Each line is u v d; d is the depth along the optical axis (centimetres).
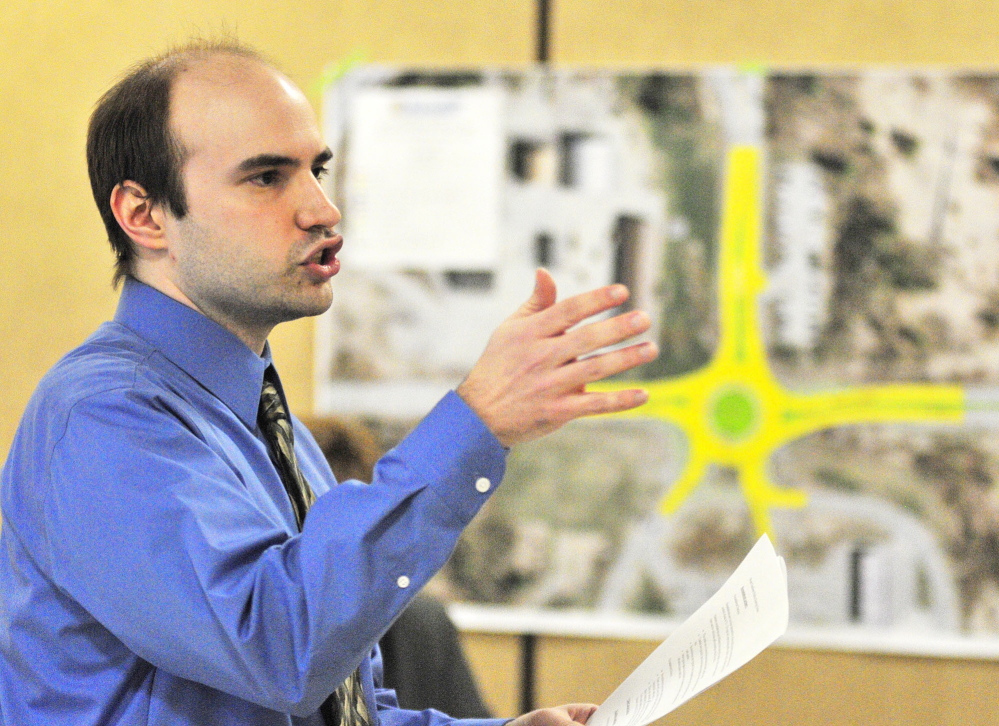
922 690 821
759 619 337
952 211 821
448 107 866
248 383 383
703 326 839
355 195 870
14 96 914
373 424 864
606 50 863
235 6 894
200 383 372
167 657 303
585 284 852
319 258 372
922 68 827
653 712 324
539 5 870
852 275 828
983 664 816
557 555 847
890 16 840
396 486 301
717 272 839
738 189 839
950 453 816
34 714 329
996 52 831
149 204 371
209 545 295
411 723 427
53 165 910
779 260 834
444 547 303
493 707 855
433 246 864
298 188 366
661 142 848
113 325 380
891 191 827
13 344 906
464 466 303
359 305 868
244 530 310
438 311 862
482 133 862
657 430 841
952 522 814
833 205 831
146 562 297
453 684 607
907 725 820
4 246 911
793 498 827
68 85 911
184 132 360
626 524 842
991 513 811
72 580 310
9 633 338
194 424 338
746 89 841
